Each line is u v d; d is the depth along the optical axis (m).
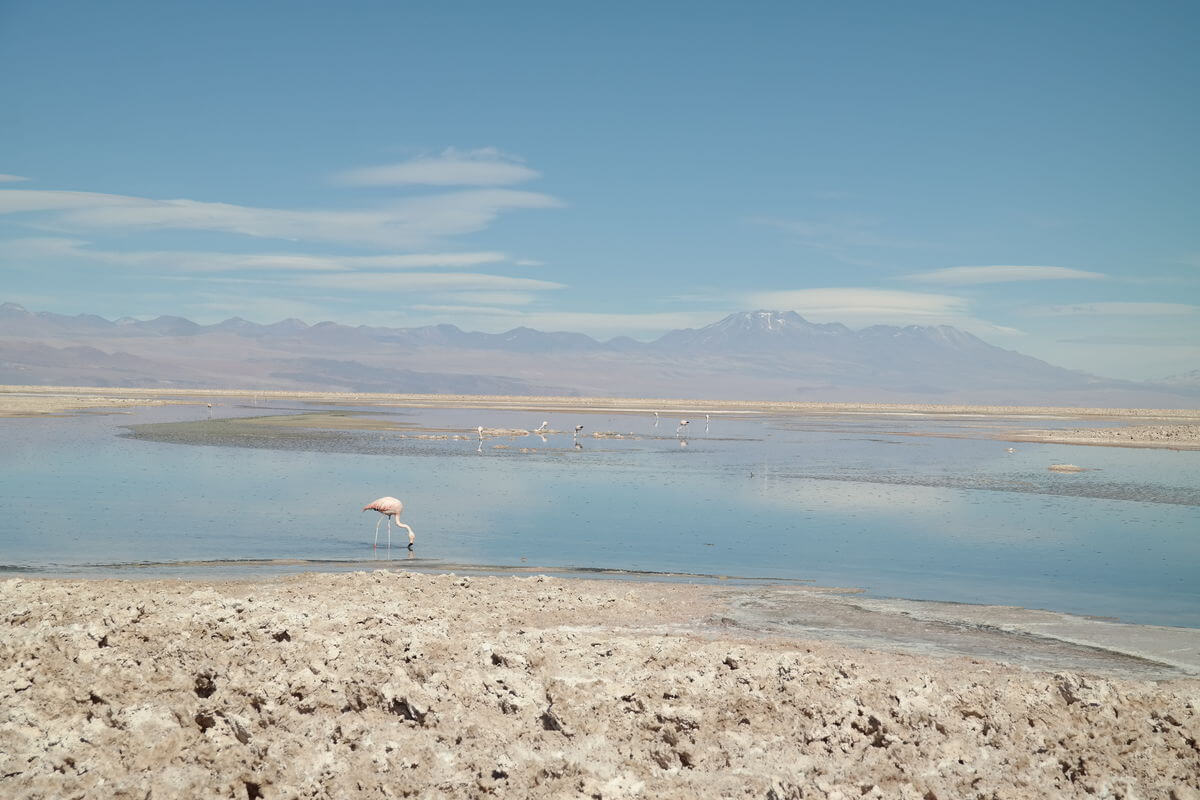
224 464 49.34
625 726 12.38
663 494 41.50
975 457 65.25
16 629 14.72
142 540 27.62
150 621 15.10
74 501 34.91
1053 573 25.97
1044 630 19.58
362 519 32.66
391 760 11.20
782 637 18.31
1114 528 33.91
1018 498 42.22
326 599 19.11
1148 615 21.19
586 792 10.58
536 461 55.84
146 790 10.38
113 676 12.88
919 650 17.66
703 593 22.42
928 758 11.75
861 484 46.81
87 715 11.88
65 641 13.99
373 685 12.86
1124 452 71.56
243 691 12.61
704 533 31.62
